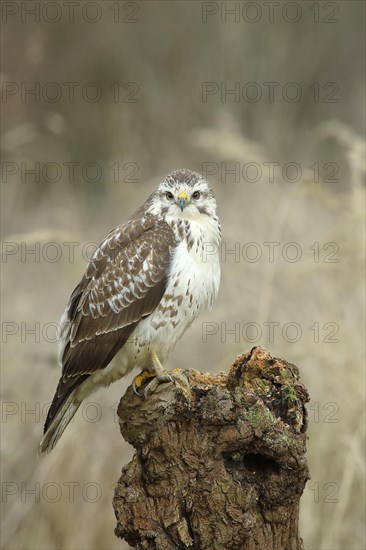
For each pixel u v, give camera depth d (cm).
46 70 2561
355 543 1138
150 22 2656
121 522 804
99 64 2591
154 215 1108
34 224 2083
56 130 2222
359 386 1201
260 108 2375
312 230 1526
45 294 1741
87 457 1319
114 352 1081
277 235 1368
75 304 1115
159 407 820
